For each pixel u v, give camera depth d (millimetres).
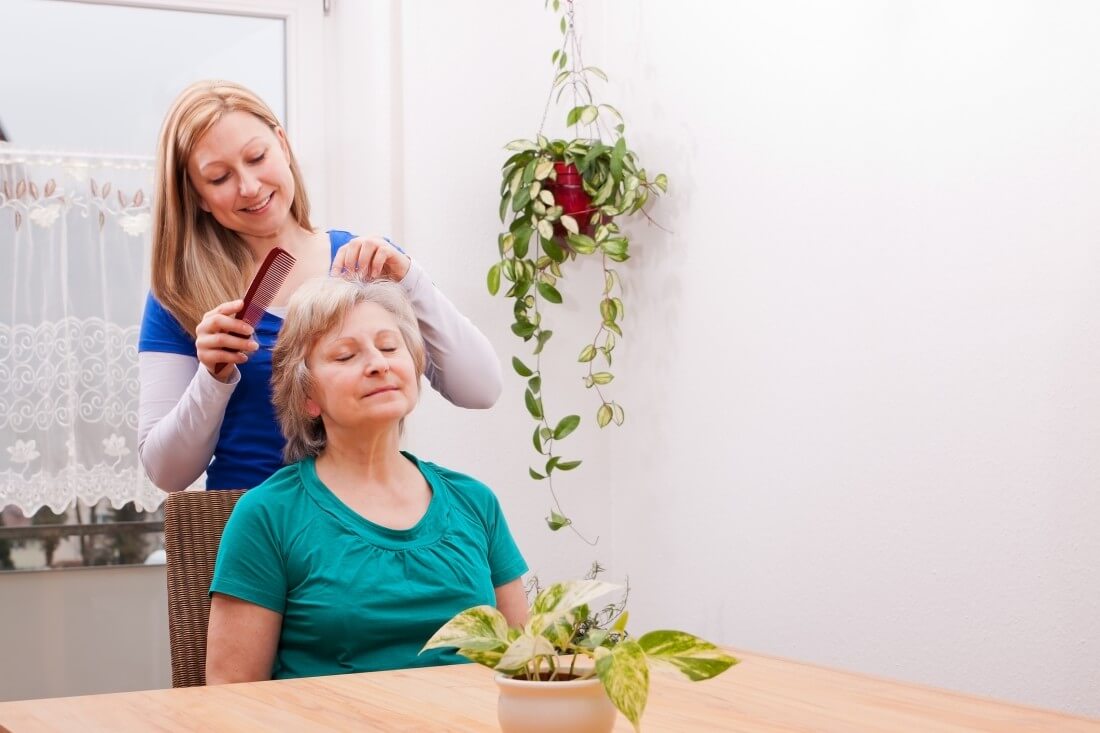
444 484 1486
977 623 1963
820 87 2320
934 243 2053
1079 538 1780
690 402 2744
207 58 2990
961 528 1995
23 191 2730
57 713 1038
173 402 1820
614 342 3041
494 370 1923
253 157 1801
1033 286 1861
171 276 1826
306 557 1346
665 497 2842
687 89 2740
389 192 2889
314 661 1342
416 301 1791
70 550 2764
